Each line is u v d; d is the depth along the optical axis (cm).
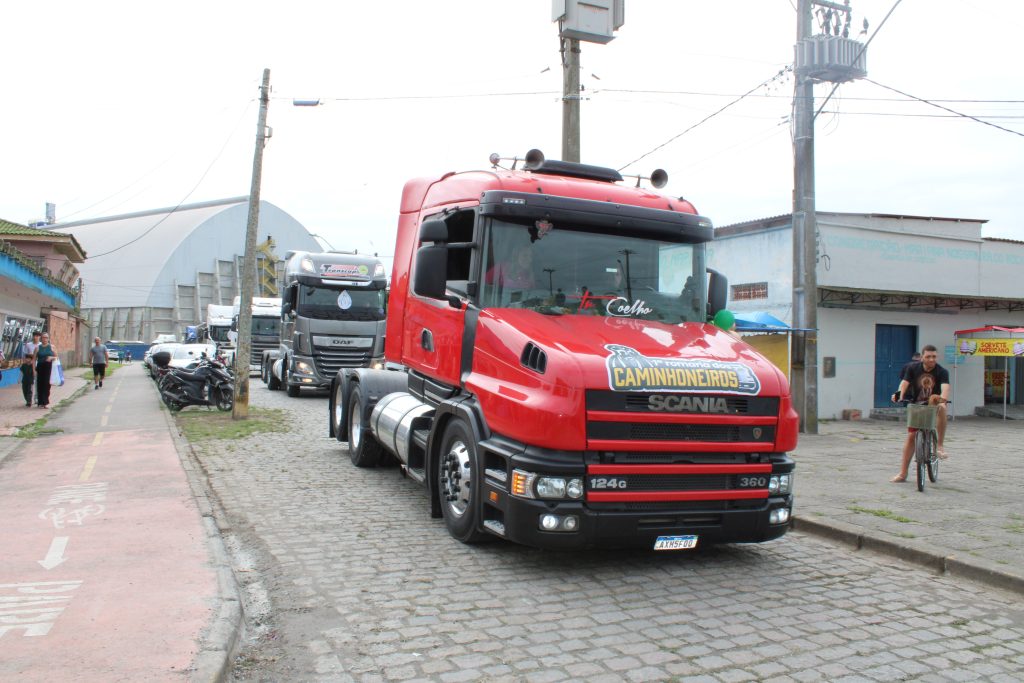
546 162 788
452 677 427
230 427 1516
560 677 429
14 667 404
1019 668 455
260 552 667
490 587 583
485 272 688
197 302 8231
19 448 1241
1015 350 1897
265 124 1644
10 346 2441
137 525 721
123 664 411
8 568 583
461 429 696
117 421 1620
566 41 1338
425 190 888
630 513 579
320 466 1089
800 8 1539
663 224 729
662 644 480
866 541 715
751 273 1923
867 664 457
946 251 2066
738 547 718
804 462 1173
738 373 617
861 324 1944
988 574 610
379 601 549
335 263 2161
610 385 573
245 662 446
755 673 440
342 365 2144
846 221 2022
